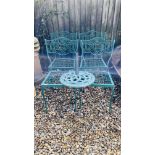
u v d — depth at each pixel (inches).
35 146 81.2
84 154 80.2
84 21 77.8
